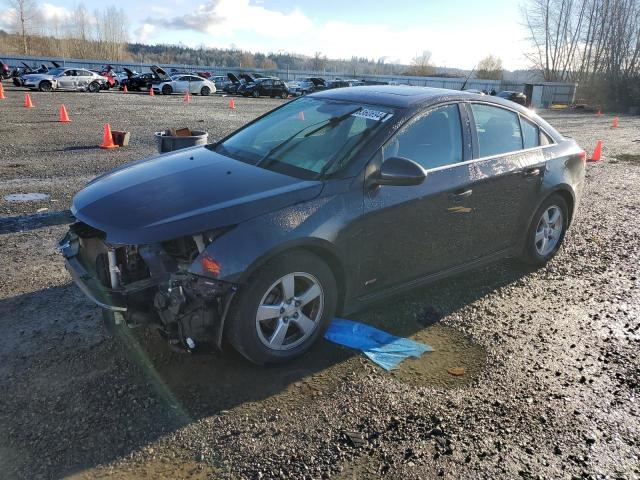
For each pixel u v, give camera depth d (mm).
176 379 3078
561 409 2971
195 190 3193
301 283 3252
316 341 3428
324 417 2812
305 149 3680
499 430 2773
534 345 3648
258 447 2580
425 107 3883
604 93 39531
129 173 3645
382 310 4031
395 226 3586
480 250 4340
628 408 3010
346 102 4109
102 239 3021
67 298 4027
